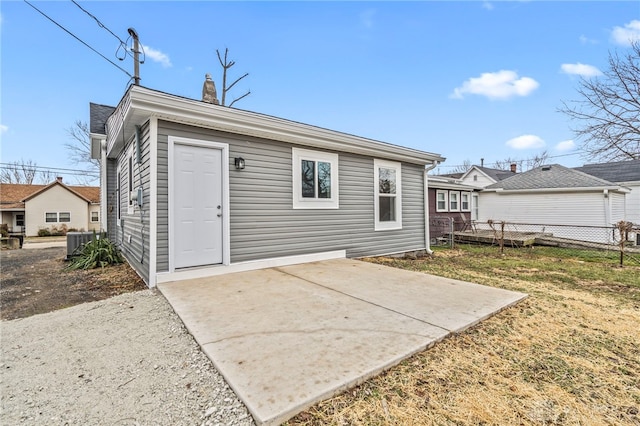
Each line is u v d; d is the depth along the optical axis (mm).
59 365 2293
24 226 24328
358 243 6996
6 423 1673
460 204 15180
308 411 1674
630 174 15078
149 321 3076
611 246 10469
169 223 4398
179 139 4508
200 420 1649
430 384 1975
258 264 5305
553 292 4438
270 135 5383
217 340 2463
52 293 4438
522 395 1896
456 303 3488
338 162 6629
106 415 1721
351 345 2373
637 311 3570
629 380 2098
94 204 26391
